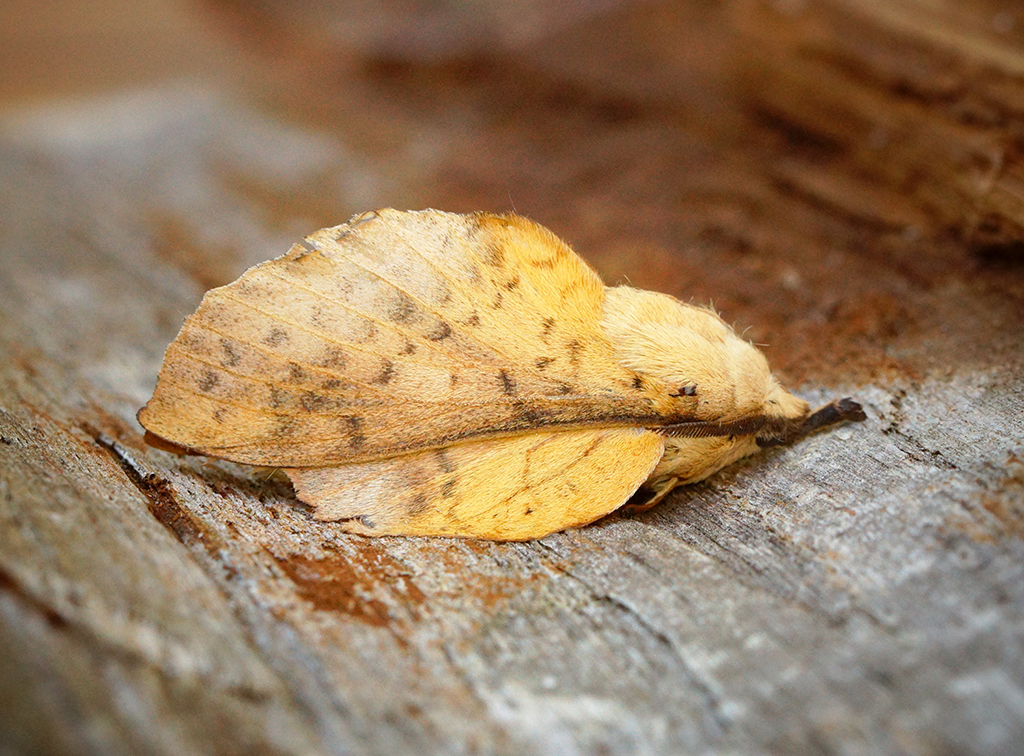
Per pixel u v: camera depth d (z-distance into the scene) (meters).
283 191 0.21
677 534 0.13
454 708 0.12
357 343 0.13
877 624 0.12
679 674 0.12
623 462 0.13
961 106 0.16
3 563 0.12
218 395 0.13
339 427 0.13
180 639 0.12
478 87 0.24
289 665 0.12
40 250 0.19
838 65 0.17
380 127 0.23
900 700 0.12
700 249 0.16
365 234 0.13
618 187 0.18
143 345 0.16
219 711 0.12
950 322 0.15
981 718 0.12
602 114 0.21
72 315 0.17
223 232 0.19
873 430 0.14
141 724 0.12
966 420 0.14
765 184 0.17
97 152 0.25
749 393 0.13
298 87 0.28
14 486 0.13
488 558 0.13
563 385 0.13
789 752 0.12
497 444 0.13
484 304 0.13
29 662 0.12
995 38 0.17
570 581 0.13
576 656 0.12
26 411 0.14
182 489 0.14
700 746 0.12
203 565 0.13
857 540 0.13
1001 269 0.15
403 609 0.13
